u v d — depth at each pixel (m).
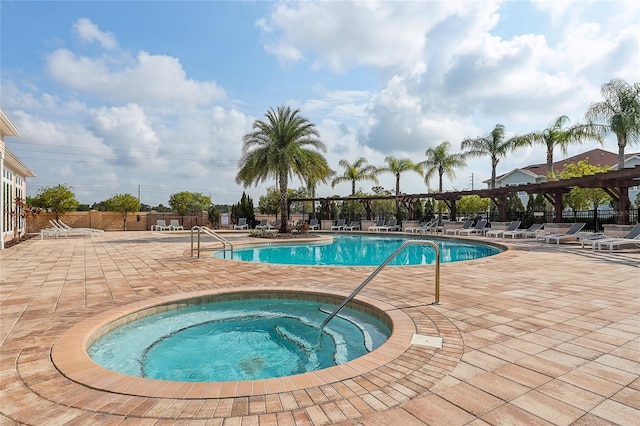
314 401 2.45
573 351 3.31
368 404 2.40
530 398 2.46
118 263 9.39
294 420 2.22
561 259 9.80
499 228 19.80
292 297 6.08
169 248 13.47
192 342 4.49
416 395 2.52
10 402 2.46
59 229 19.53
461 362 3.08
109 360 3.94
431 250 15.61
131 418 2.26
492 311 4.69
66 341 3.66
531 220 21.16
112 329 4.56
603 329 3.94
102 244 15.23
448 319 4.34
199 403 2.44
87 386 2.68
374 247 16.77
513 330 3.92
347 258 13.30
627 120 15.38
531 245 13.71
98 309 4.93
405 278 7.09
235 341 4.52
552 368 2.95
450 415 2.26
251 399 2.48
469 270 8.01
